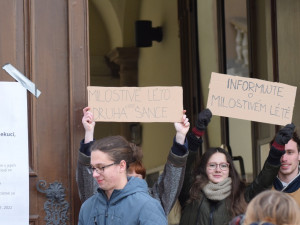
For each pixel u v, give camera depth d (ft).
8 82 18.80
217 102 20.16
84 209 17.01
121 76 44.01
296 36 27.04
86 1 20.20
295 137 20.99
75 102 19.94
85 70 20.08
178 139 18.80
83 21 20.16
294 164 20.90
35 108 19.71
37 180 19.67
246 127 30.17
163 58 39.47
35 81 19.81
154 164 39.14
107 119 19.15
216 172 20.10
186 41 35.45
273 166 19.79
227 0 31.40
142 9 42.86
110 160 16.29
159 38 39.96
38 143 19.74
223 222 19.75
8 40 19.74
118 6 42.98
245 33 30.42
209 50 33.06
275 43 27.71
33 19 19.88
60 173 19.83
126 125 40.78
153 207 16.24
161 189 18.97
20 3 19.89
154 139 39.27
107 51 45.14
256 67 29.60
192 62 34.99
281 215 13.30
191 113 35.27
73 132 19.83
